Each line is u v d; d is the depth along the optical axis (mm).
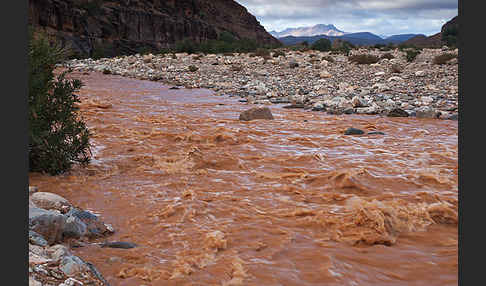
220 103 14188
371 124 9820
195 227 4090
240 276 3053
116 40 61688
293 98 14688
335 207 4602
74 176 5887
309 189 5328
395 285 2955
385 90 16250
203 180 5770
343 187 5285
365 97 14430
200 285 2965
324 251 3471
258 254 3451
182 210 4547
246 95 16250
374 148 7535
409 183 5406
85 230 3883
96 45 56062
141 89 18562
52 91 6473
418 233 3891
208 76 23516
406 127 9617
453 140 8164
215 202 4812
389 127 9617
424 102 13031
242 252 3494
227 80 21344
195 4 88500
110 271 3199
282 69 26641
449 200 4723
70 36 52688
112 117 11055
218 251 3547
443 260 3322
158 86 20031
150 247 3672
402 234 3859
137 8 69750
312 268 3186
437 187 5270
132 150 7508
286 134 8898
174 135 8633
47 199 4219
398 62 28938
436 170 5906
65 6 52750
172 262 3332
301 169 6184
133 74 25438
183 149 7562
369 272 3133
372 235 3703
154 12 72438
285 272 3123
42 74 6168
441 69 23375
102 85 19844
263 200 4906
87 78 23188
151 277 3092
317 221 4109
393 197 4852
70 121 6402
